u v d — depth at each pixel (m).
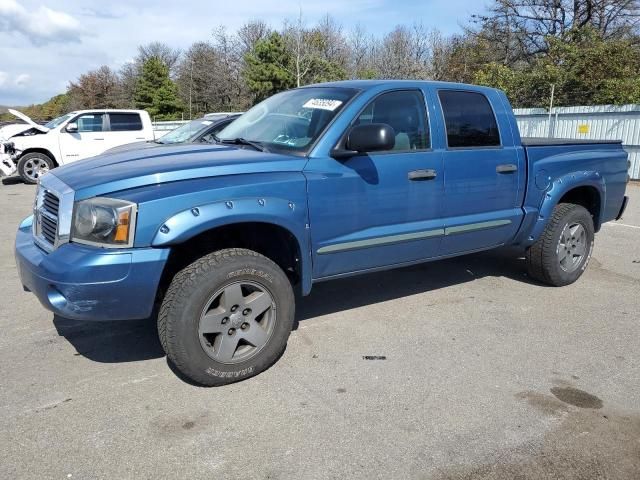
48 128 13.91
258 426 2.97
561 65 19.78
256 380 3.48
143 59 61.03
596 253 6.85
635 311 4.76
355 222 3.86
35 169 13.63
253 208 3.31
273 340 3.53
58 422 3.00
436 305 4.86
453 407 3.18
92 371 3.59
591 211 5.74
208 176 3.32
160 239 3.05
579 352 3.93
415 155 4.14
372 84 4.15
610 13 27.66
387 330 4.29
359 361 3.75
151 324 4.38
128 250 3.01
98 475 2.57
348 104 3.91
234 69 49.59
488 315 4.63
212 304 3.30
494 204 4.72
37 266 3.16
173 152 3.83
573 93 18.98
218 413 3.10
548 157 5.12
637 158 14.44
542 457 2.73
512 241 5.06
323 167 3.68
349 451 2.77
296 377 3.52
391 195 4.00
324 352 3.89
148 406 3.17
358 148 3.63
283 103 4.47
